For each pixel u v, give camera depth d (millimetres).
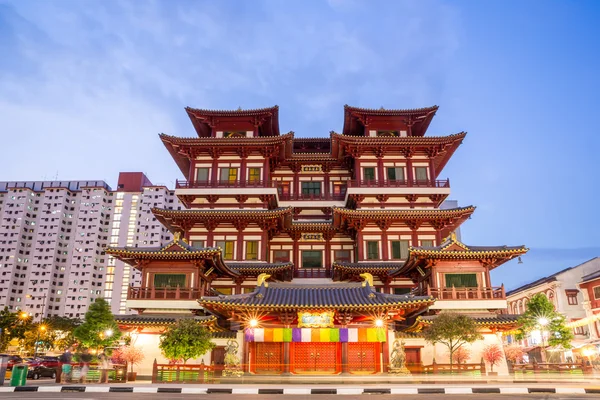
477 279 42594
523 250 41375
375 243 53844
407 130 60781
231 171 57719
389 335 35562
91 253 156125
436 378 33312
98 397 22328
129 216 162000
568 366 39406
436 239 53438
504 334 43344
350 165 62594
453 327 34906
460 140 57469
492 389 26422
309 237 58469
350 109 60312
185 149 58156
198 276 42438
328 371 35094
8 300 147625
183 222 53312
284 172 64000
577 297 69562
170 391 26422
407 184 56562
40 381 35188
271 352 35625
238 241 53344
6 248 152375
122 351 37281
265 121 61844
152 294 41531
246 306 33625
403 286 51438
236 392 26312
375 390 26500
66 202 161125
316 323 34500
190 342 32688
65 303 151500
